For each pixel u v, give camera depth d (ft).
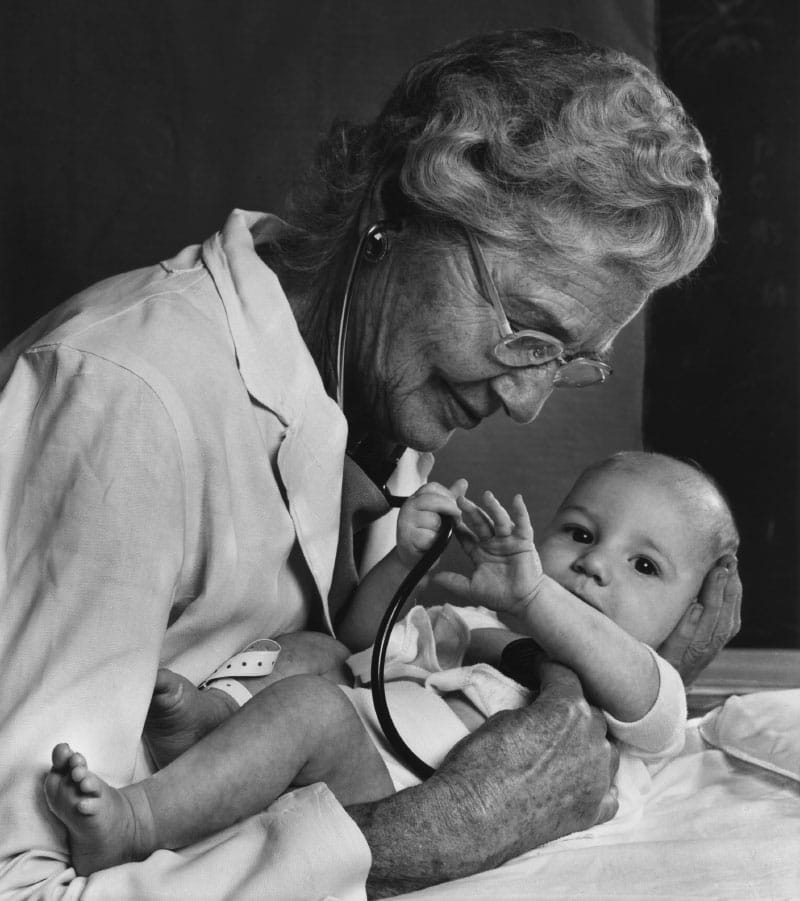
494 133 4.35
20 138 9.21
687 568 5.85
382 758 4.38
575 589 5.82
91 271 9.32
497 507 4.95
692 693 7.36
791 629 11.00
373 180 4.80
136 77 9.37
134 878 3.47
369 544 5.83
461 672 5.02
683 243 4.49
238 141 9.47
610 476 6.07
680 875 4.12
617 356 10.15
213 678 4.36
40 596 3.75
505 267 4.41
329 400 4.61
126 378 3.97
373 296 4.72
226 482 4.21
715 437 11.25
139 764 4.09
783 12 11.03
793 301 11.05
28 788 3.52
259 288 4.63
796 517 11.00
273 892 3.53
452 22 9.75
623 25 10.02
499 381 4.59
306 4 9.57
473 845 4.05
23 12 9.20
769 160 11.09
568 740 4.44
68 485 3.83
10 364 4.68
